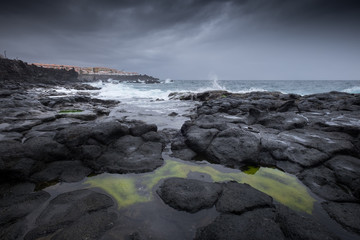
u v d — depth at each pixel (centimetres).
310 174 483
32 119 855
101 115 1278
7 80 4494
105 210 350
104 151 580
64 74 8144
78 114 1033
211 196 379
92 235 290
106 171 506
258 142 598
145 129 717
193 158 605
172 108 1717
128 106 1853
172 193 389
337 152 549
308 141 614
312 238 282
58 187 432
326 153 543
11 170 439
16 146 488
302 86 5812
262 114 930
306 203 384
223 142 617
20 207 354
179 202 365
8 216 329
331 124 729
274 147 589
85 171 502
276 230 296
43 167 497
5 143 489
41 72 6544
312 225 306
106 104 1977
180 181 433
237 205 354
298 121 797
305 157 538
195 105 1909
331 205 375
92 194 392
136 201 381
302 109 1219
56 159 527
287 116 842
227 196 384
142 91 3953
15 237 290
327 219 340
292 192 421
